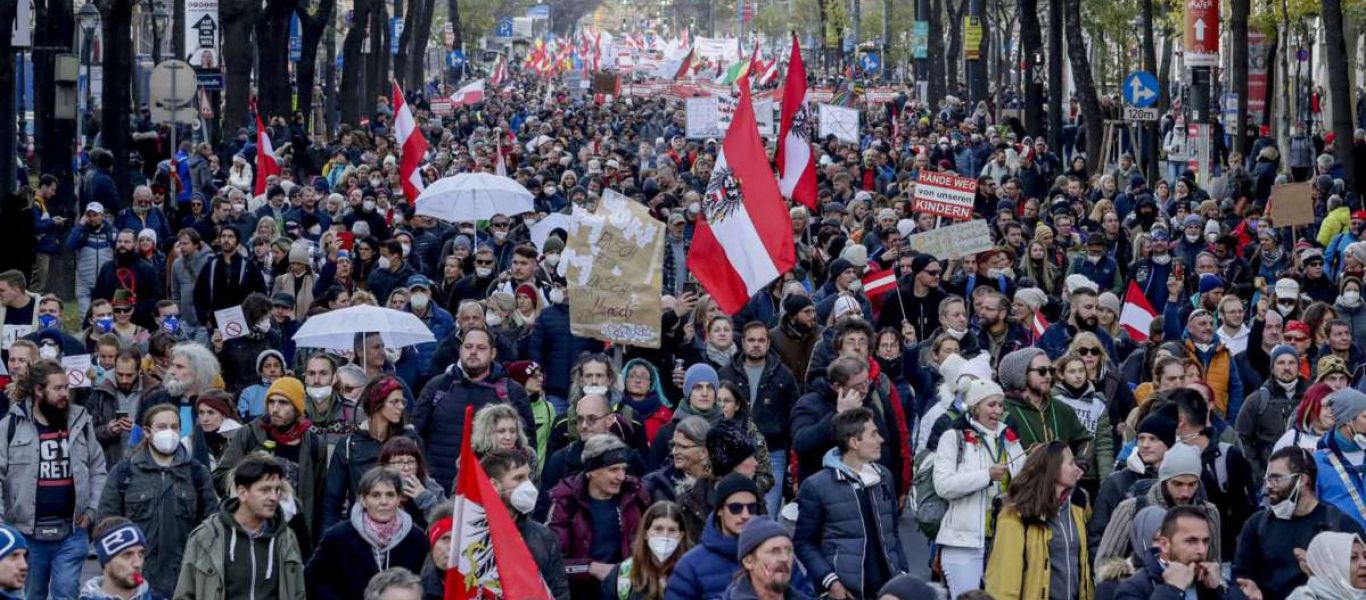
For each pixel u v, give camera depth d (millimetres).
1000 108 68312
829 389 13500
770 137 41812
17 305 17156
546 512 11992
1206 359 16828
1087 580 11008
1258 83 53875
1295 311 19391
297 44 70438
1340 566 9875
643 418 14242
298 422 12445
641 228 16109
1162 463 10695
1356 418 11867
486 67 148625
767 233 16312
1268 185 36812
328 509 12211
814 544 11055
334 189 34594
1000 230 26891
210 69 39281
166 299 19781
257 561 10430
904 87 91625
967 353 16734
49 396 12453
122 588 9625
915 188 25922
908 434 14219
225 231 20859
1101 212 27953
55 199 29391
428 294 18344
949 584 11625
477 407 13656
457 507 9117
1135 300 19047
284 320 17969
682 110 62562
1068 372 13703
